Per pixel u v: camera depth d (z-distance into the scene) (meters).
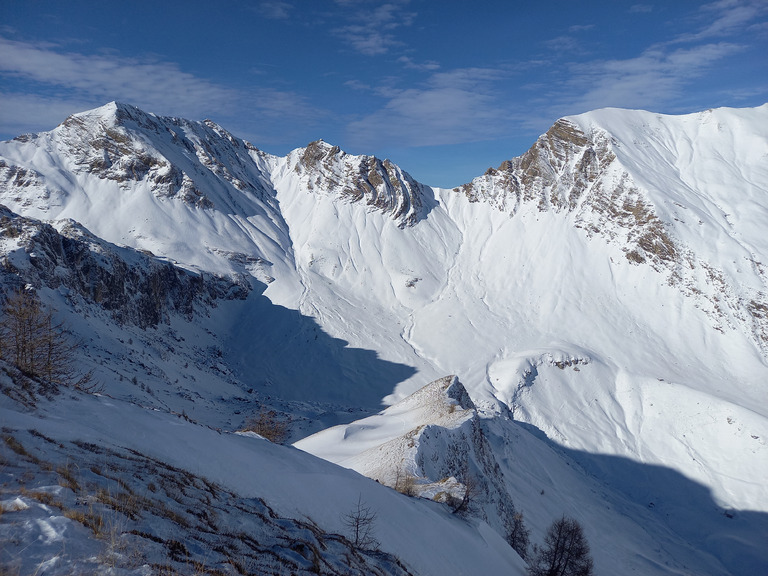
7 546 7.06
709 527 81.50
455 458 48.81
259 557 10.45
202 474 16.28
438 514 28.20
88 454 12.77
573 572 33.03
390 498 24.72
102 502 9.70
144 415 19.31
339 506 20.45
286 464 22.55
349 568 12.62
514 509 53.22
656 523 82.31
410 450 42.97
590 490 86.12
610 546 68.00
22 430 12.38
